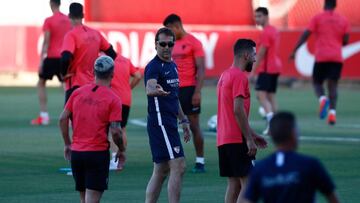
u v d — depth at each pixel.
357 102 68.88
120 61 34.41
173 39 26.33
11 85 81.88
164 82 26.25
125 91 34.31
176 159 26.08
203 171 35.22
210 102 67.56
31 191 30.89
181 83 34.78
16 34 79.00
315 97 72.12
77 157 24.17
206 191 30.89
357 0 80.19
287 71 78.75
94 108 23.95
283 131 16.27
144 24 80.81
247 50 24.91
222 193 30.48
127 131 49.81
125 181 33.03
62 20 49.69
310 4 81.81
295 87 81.81
